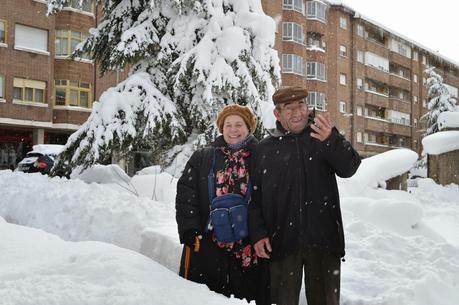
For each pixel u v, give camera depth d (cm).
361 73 5231
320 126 352
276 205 368
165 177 920
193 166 391
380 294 458
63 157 1079
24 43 3073
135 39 1082
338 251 361
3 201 795
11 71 2997
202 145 1063
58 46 3206
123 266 334
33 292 293
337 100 4809
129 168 1220
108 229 615
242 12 1148
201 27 1117
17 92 3036
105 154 1032
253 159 383
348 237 600
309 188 360
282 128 379
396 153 1110
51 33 3167
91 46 1173
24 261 377
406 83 6141
